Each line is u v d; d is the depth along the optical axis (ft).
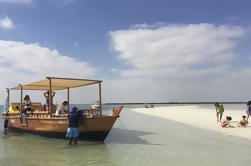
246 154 25.89
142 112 128.98
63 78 35.88
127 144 33.04
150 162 23.50
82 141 35.06
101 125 33.86
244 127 46.93
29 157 26.25
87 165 22.82
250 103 48.42
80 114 33.04
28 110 48.37
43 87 49.62
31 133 42.57
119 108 34.40
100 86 39.58
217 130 43.93
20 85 45.27
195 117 76.07
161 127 52.37
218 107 57.00
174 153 27.09
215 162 22.97
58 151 28.99
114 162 23.70
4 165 23.22
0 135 43.96
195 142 33.32
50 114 37.52
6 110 53.88
